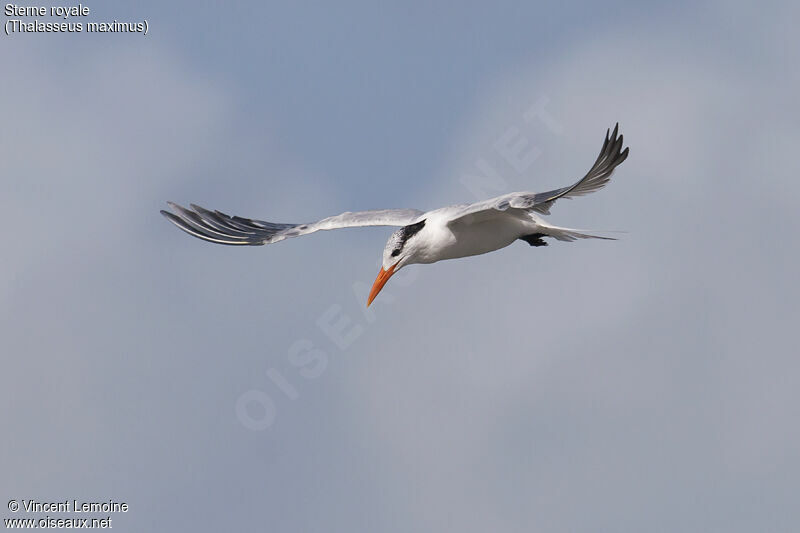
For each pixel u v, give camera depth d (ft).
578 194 44.75
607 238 51.08
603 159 42.45
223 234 56.39
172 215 56.44
